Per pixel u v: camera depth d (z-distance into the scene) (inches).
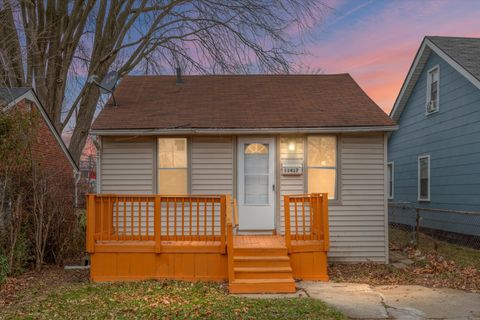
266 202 348.8
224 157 349.7
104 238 286.2
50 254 345.1
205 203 287.6
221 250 279.9
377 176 349.1
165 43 704.4
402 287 267.0
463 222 437.4
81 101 660.7
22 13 580.7
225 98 405.4
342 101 390.0
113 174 346.3
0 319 195.0
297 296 241.4
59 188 347.3
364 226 347.6
